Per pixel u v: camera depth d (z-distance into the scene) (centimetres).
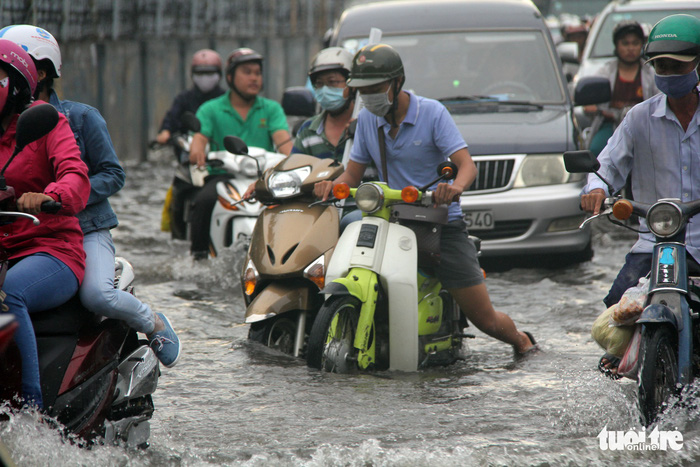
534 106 3441
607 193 1716
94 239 1466
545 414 1697
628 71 4019
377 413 1702
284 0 8725
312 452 1498
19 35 1456
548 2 8056
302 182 2186
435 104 2023
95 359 1391
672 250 1609
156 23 6981
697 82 1658
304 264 2095
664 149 1719
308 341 2105
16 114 1401
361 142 2095
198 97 3941
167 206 3578
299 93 3078
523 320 2519
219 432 1598
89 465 1330
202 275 3042
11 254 1376
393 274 1973
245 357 2091
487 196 3167
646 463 1453
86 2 6175
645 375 1520
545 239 3170
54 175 1411
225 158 3150
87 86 6184
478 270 2078
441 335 2136
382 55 1934
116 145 6631
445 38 3619
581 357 2136
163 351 1538
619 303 1670
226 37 7806
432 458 1452
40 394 1312
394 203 2008
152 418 1677
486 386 1892
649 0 4966
